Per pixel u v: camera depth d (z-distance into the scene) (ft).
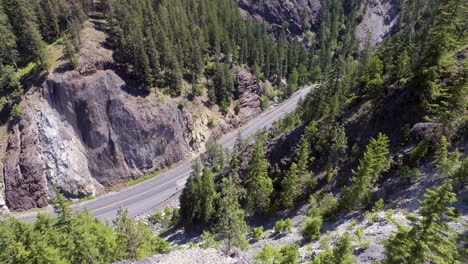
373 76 178.81
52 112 225.56
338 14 538.06
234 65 344.49
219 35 342.03
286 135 188.96
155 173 252.42
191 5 351.87
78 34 242.99
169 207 213.25
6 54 225.76
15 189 205.46
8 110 220.02
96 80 240.12
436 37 130.11
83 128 233.76
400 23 504.43
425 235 53.57
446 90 126.21
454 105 115.75
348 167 152.97
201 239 159.94
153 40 272.92
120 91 248.73
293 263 91.61
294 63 435.12
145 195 228.84
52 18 247.50
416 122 137.80
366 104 166.71
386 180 128.67
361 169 121.80
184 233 178.09
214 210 166.40
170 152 260.83
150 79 258.78
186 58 295.07
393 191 119.75
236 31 378.12
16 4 222.48
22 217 201.67
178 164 263.90
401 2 537.24
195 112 285.23
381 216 109.19
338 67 193.06
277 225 136.56
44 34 251.19
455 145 116.16
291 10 532.32
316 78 419.54
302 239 121.60
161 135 257.34
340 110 179.22
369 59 222.48
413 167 123.24
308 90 395.55
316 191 155.02
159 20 288.71
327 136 170.71
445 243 52.85
